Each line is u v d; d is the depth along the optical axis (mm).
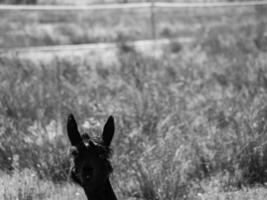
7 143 10773
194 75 16844
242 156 10562
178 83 15109
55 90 14242
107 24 28766
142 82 15086
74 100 13289
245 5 29500
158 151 10320
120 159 10211
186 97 14148
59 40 24078
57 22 28781
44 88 14273
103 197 7043
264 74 15664
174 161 10000
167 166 9875
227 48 21047
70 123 7168
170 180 9703
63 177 10297
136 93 13852
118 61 19156
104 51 22094
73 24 27938
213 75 16797
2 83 14117
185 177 10266
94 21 29312
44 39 23656
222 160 10609
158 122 11680
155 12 30500
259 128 10977
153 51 21656
